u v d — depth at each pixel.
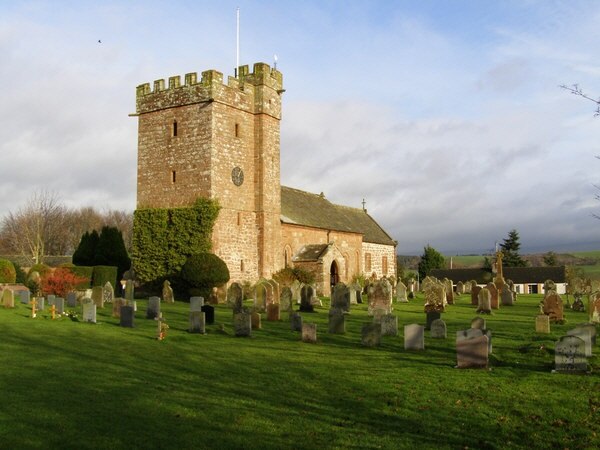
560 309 26.56
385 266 67.12
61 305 27.64
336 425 11.11
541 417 11.63
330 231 54.44
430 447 10.03
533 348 17.69
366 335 19.47
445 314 30.53
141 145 42.56
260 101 43.34
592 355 17.11
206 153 39.81
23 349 18.28
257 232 43.03
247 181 42.66
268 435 10.48
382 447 9.98
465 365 15.81
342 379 14.56
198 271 37.44
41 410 11.57
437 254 87.94
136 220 41.84
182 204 40.50
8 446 9.62
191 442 10.07
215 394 13.11
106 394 12.95
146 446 9.84
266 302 30.22
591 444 10.26
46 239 91.12
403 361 16.81
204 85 40.09
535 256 118.12
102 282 42.09
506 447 10.13
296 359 17.16
